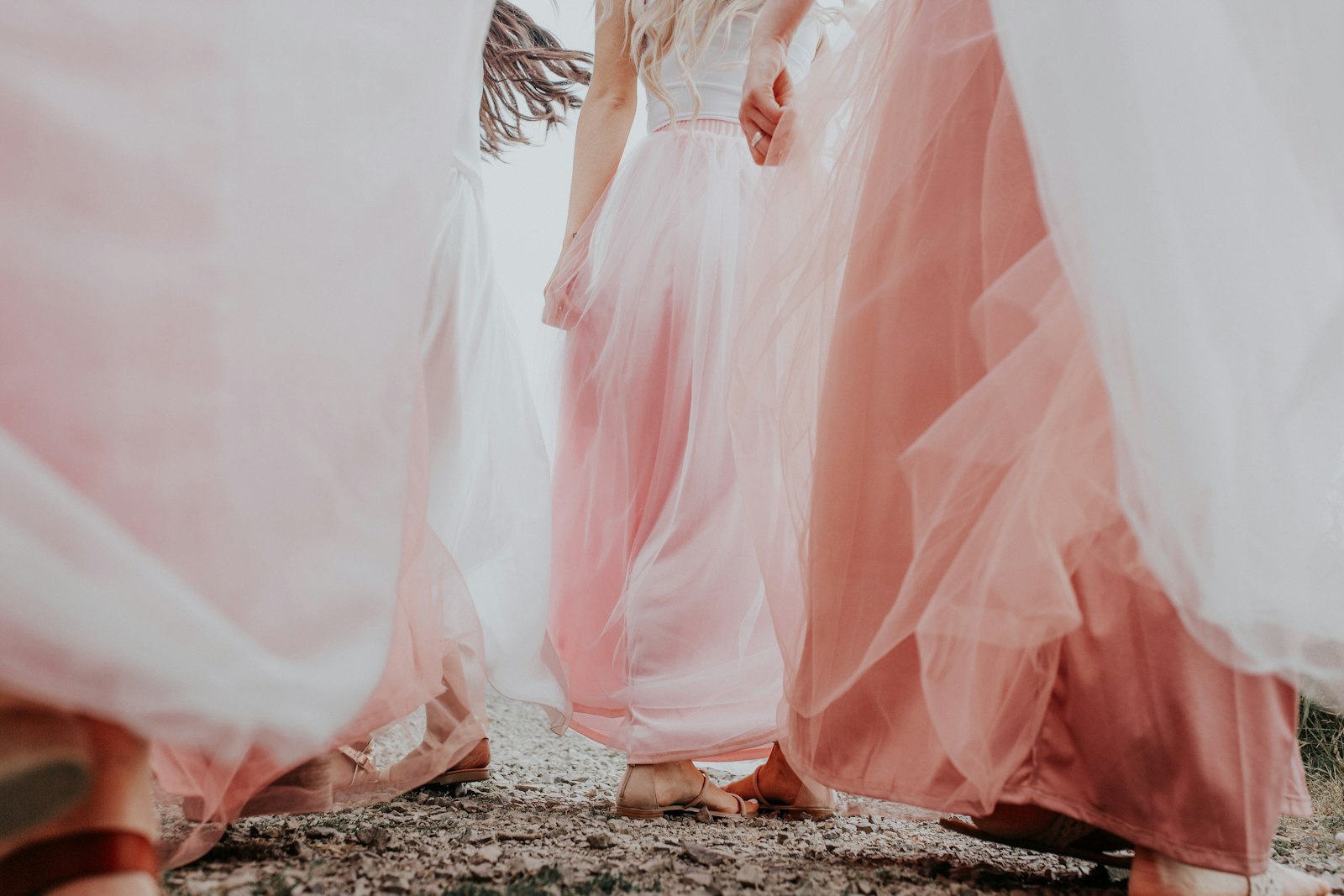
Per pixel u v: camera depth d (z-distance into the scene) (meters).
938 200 1.73
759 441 2.19
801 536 1.99
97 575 0.85
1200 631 1.38
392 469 1.27
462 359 2.59
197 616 0.92
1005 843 1.72
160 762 1.41
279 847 1.67
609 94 2.86
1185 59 1.38
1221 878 1.43
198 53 1.09
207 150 1.09
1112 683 1.46
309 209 1.20
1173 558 1.34
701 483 2.46
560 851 1.74
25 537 0.81
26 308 0.99
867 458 1.75
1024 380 1.44
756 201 2.51
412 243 1.33
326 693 1.08
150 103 1.06
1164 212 1.34
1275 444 1.40
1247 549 1.38
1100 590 1.48
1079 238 1.36
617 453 2.67
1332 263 1.47
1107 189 1.35
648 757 2.27
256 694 0.96
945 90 1.75
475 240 2.67
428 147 1.36
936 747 1.61
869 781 1.67
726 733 2.30
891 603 1.70
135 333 1.03
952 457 1.51
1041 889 1.62
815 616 1.78
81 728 0.93
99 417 1.01
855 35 2.11
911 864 1.80
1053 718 1.51
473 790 2.51
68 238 1.01
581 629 2.68
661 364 2.61
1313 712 3.04
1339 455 1.49
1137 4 1.38
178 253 1.07
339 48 1.25
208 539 1.06
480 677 2.10
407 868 1.53
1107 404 1.42
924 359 1.71
